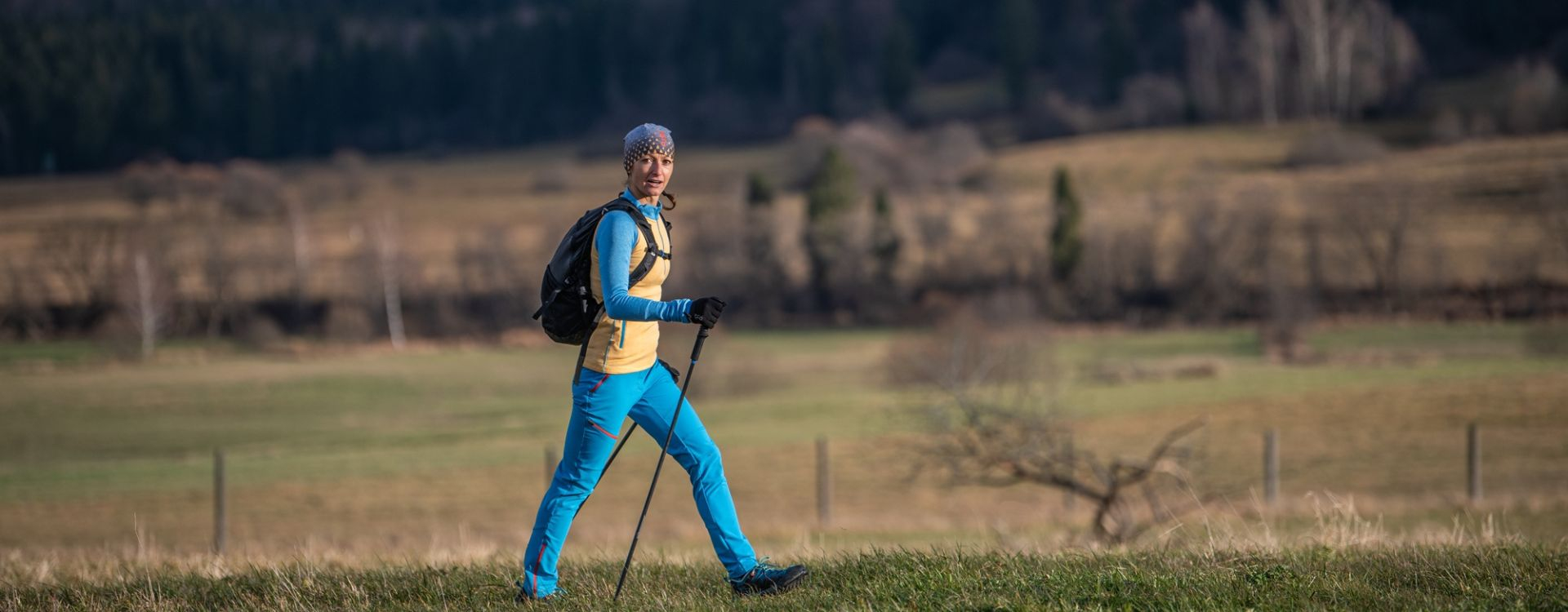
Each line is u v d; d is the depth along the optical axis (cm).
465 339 12544
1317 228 13588
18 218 19250
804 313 13738
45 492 4825
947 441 2539
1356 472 4462
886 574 787
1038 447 2284
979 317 7969
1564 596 709
